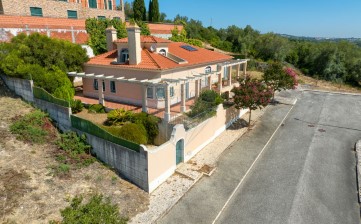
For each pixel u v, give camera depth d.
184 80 22.00
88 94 29.42
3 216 11.79
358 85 56.03
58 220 12.02
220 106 22.55
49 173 14.90
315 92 41.19
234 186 16.06
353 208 14.39
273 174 17.45
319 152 20.52
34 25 33.31
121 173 16.09
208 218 13.40
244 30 94.88
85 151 17.56
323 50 61.78
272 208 14.22
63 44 26.41
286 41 76.00
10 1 37.03
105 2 54.75
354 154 20.42
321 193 15.53
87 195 13.95
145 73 23.61
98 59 28.16
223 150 20.42
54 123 20.02
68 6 45.03
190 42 55.12
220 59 32.69
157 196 14.79
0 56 22.61
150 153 14.41
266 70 32.16
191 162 18.48
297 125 26.27
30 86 21.39
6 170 14.42
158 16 66.62
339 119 28.22
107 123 20.73
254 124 25.97
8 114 19.69
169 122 19.75
